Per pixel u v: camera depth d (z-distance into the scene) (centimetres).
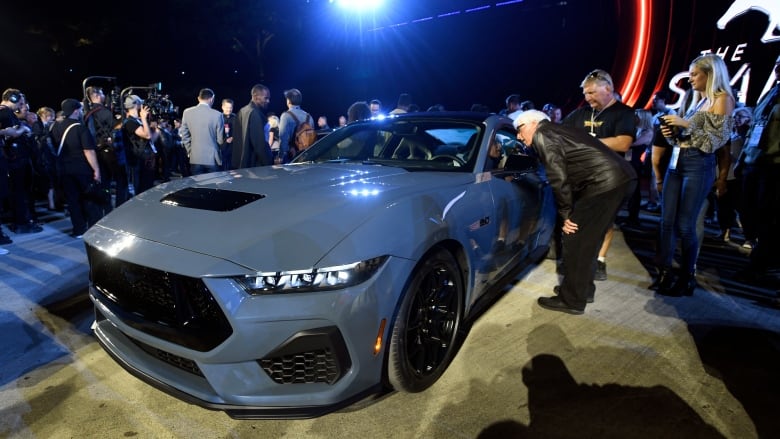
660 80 1042
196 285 160
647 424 190
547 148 267
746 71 848
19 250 455
